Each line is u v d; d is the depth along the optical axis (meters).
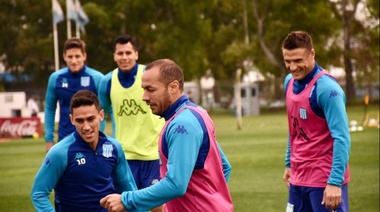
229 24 78.38
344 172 7.98
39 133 38.19
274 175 18.06
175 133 6.20
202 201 6.43
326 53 67.06
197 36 68.44
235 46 66.75
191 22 67.69
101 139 7.82
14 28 68.56
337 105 8.02
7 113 51.53
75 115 7.60
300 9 64.81
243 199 14.36
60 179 7.76
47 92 12.67
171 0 66.06
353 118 45.69
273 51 68.19
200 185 6.42
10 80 74.75
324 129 8.28
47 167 7.63
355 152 23.27
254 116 59.31
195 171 6.40
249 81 73.94
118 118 11.41
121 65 11.22
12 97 51.59
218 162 6.48
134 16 66.69
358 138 29.09
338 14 67.62
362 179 16.94
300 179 8.49
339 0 67.38
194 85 79.31
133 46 11.20
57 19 44.88
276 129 38.44
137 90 11.21
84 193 7.79
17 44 66.69
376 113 51.12
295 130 8.54
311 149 8.36
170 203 6.53
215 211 6.44
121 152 7.96
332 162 8.04
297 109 8.40
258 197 14.59
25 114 51.66
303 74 8.28
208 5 67.44
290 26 65.69
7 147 30.42
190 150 6.18
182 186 6.13
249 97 64.12
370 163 20.12
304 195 8.49
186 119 6.25
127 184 8.12
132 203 6.18
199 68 75.00
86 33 66.31
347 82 69.19
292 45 8.22
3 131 37.97
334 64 71.50
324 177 8.30
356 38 68.38
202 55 73.88
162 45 67.25
